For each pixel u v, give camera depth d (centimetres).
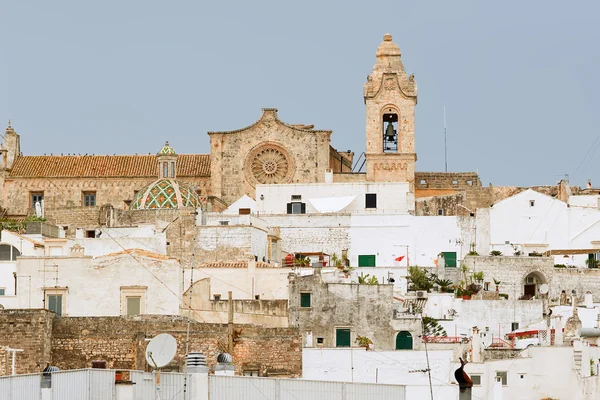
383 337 14588
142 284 14388
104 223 18638
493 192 19800
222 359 12250
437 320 15938
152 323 13062
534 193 18738
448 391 12344
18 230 17962
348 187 19350
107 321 12988
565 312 16038
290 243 18638
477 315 16162
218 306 14788
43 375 10431
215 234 17325
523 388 13500
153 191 18800
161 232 17250
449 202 19588
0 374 12694
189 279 15625
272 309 14712
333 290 14662
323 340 14600
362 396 10788
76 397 10394
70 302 14388
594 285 17738
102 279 14412
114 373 10469
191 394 10469
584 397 13325
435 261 18362
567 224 18700
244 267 15725
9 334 12762
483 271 17762
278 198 19312
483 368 13488
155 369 10794
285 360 13288
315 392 10744
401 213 18675
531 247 18562
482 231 18625
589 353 13625
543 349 13538
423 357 13562
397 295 16038
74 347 12950
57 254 16075
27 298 14450
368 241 18562
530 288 17788
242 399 10600
